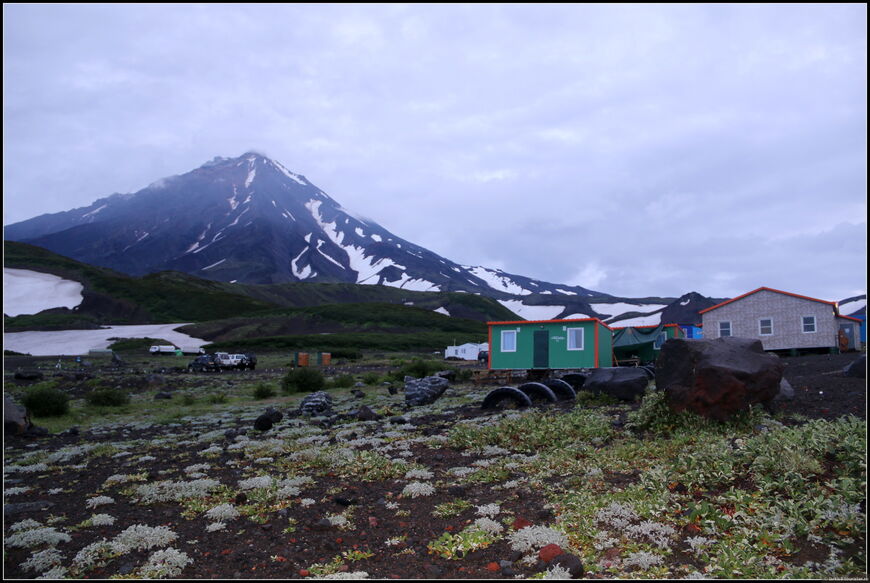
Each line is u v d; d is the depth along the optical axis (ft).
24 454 54.95
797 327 142.51
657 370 45.96
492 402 66.44
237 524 27.94
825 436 30.58
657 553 20.99
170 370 217.77
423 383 88.38
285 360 275.80
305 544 24.68
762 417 40.98
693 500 26.02
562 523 24.35
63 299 636.89
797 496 24.59
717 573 19.04
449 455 41.70
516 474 34.27
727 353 43.19
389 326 558.97
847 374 63.46
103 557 23.93
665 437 40.32
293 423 66.54
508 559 21.54
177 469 42.39
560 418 48.44
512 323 116.26
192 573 21.93
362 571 21.29
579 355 110.52
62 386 144.77
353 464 39.19
